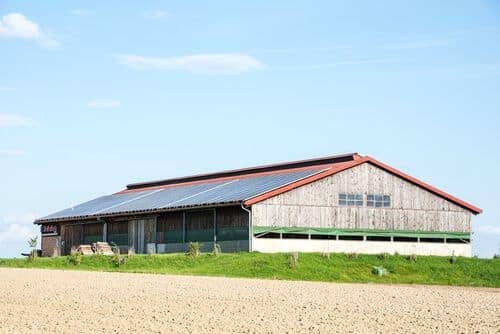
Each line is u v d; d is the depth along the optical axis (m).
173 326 23.33
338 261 48.22
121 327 23.16
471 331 22.77
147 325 23.52
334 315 25.84
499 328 23.33
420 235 59.16
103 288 34.22
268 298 30.73
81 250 59.03
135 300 29.67
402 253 58.41
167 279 39.94
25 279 39.16
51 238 73.12
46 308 27.31
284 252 52.44
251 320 24.56
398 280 46.53
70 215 69.06
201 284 36.88
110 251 60.06
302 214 54.69
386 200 58.22
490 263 50.12
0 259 55.72
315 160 60.06
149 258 50.16
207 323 23.92
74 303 28.67
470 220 61.47
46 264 51.91
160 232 60.19
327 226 55.53
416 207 59.34
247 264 46.84
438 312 26.98
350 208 56.69
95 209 68.69
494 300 31.61
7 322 24.09
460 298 32.47
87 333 22.12
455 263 49.62
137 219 62.66
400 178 58.97
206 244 55.94
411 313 26.62
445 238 60.19
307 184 55.16
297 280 43.72
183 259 49.34
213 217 55.66
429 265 48.94
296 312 26.47
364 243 56.97
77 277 40.91
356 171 57.25
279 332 22.36
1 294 31.56
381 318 25.25
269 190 53.56
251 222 52.66
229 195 55.88
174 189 69.25
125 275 42.91
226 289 34.34
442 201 60.44
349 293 33.84
